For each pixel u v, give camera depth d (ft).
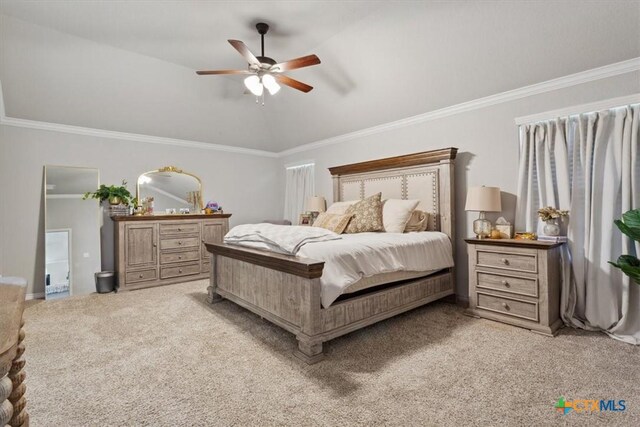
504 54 10.05
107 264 15.66
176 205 17.90
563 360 7.42
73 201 14.82
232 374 6.94
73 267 14.60
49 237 14.16
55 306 12.09
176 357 7.75
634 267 7.51
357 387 6.40
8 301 3.11
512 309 9.67
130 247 14.64
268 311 9.11
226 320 10.34
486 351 7.93
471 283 10.68
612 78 9.07
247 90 11.59
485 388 6.31
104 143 15.75
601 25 8.34
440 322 10.06
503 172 11.37
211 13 10.06
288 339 8.78
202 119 17.21
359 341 8.63
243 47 8.91
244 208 20.74
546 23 8.84
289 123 18.44
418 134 13.92
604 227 9.09
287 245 8.62
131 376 6.88
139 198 16.66
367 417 5.49
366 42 11.48
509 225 10.71
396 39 10.98
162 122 16.42
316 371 7.04
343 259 8.24
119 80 13.65
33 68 11.99
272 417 5.52
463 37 10.09
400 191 14.01
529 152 10.69
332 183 17.72
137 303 12.36
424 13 9.76
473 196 10.84
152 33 11.26
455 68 11.16
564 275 9.66
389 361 7.47
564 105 9.93
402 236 10.76
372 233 11.65
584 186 9.53
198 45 12.09
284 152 21.53
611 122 9.18
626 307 8.61
